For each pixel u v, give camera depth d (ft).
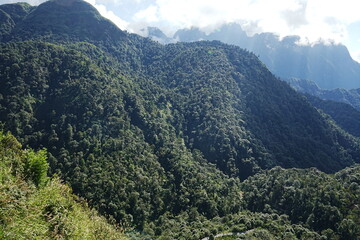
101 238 64.34
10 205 42.70
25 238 41.39
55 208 54.85
